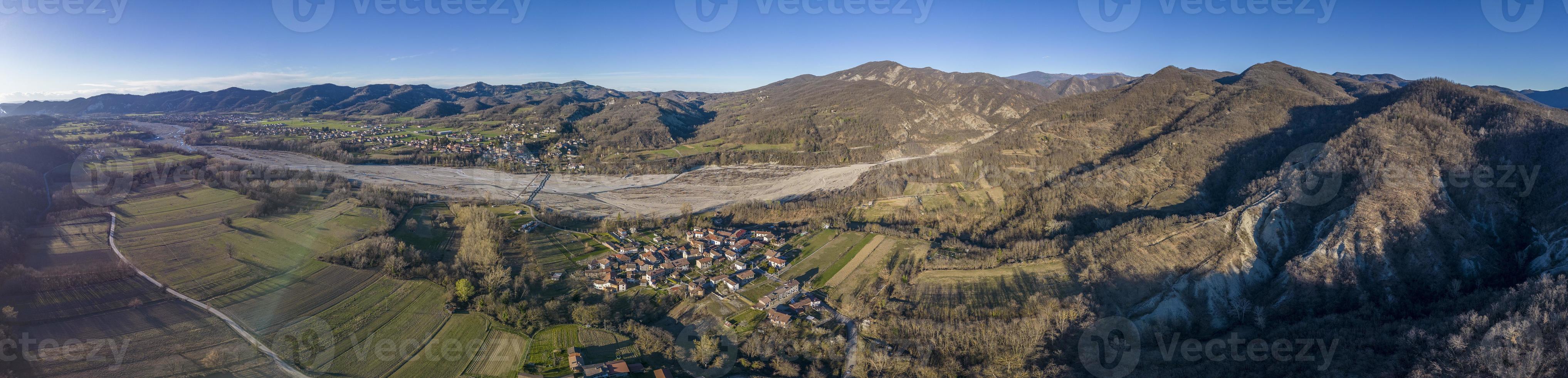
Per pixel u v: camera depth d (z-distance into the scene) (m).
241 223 133.12
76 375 73.38
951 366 85.19
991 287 106.88
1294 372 75.94
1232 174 148.50
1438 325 75.50
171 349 81.25
